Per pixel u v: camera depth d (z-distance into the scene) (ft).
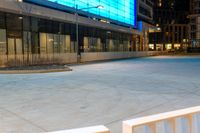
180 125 7.69
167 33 379.14
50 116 20.42
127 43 198.39
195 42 316.81
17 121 18.94
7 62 80.33
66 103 25.62
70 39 122.52
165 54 255.70
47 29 106.11
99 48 152.15
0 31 83.92
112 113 21.43
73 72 64.03
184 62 109.91
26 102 26.14
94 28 145.48
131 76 53.26
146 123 6.88
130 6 205.16
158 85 39.09
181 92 32.32
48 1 105.70
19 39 91.86
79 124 18.24
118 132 16.40
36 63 91.91
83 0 133.28
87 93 31.81
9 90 34.50
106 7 163.32
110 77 51.42
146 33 238.07
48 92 32.63
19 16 91.45
